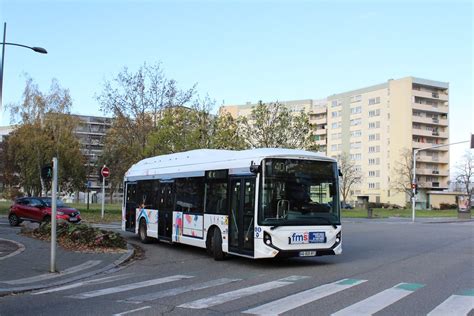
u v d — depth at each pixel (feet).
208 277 35.50
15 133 145.89
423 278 33.55
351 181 329.93
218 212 45.24
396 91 341.21
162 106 122.93
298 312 23.57
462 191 356.59
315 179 41.27
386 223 120.67
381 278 33.76
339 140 379.35
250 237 40.24
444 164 351.25
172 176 55.26
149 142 116.16
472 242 63.26
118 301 26.99
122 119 122.42
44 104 146.41
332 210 41.52
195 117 118.42
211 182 47.06
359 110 365.20
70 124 148.87
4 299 28.45
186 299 27.20
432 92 344.90
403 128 335.26
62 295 29.32
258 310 24.12
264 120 125.90
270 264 42.39
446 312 23.30
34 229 63.98
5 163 160.35
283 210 39.42
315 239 40.09
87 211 134.21
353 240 66.85
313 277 34.73
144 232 61.41
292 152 41.29
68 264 41.55
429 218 158.40
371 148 355.77
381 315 22.85
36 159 141.08
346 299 26.53
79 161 147.02
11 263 41.47
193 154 52.19
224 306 25.18
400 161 332.60
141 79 123.24
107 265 41.45
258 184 39.60
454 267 39.04
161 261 45.29
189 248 55.93
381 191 347.36
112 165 157.79
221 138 117.39
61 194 165.07
